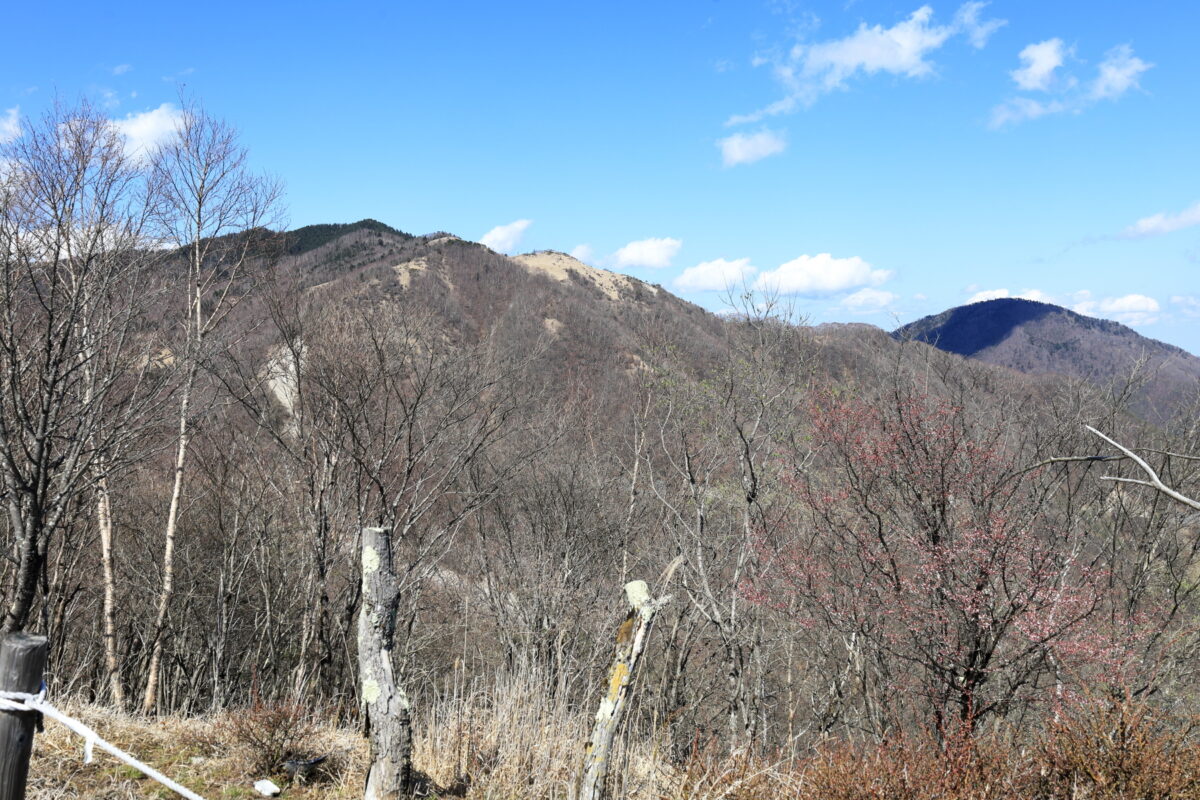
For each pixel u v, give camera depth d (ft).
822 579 28.09
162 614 40.29
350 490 33.55
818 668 34.86
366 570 13.53
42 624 39.75
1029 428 36.11
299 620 48.19
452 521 36.27
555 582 43.06
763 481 34.99
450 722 17.33
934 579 24.11
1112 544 32.83
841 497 27.25
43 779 13.93
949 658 23.29
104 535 38.91
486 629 44.39
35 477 28.32
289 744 16.42
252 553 50.24
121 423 33.12
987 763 16.08
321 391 32.37
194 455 47.98
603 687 12.84
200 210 38.91
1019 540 23.56
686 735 36.42
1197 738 17.85
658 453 47.70
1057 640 22.29
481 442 34.96
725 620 35.50
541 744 16.71
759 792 15.62
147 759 15.85
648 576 45.88
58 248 29.09
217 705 25.63
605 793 14.12
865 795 14.67
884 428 27.04
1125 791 15.37
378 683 13.41
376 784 13.24
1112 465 34.78
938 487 25.00
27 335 30.81
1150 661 26.86
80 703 18.52
